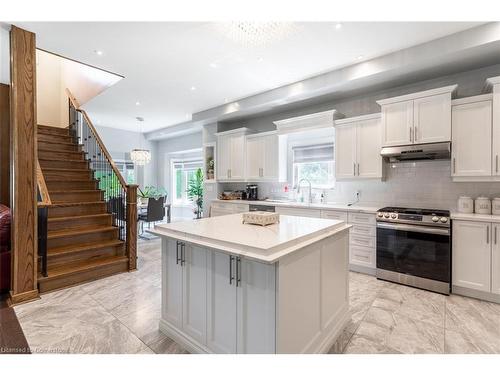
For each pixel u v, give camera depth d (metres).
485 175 2.91
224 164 5.83
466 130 3.03
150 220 5.98
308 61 3.44
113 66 3.65
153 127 7.84
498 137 2.83
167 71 3.79
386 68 3.25
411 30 2.73
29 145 2.78
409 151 3.31
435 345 2.03
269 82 4.19
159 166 9.05
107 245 3.75
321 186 4.72
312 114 4.29
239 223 2.29
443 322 2.37
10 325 2.31
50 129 5.62
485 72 3.19
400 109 3.42
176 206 9.01
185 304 2.02
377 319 2.43
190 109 5.77
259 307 1.57
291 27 2.11
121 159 8.15
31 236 2.81
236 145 5.58
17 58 2.69
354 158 3.95
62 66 6.49
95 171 5.05
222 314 1.77
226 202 5.40
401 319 2.43
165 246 2.20
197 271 1.93
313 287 1.85
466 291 2.90
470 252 2.85
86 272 3.35
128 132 8.33
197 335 1.93
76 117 5.75
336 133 4.14
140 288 3.15
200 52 3.23
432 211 3.23
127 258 3.77
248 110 5.07
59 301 2.79
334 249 2.18
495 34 2.59
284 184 5.21
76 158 5.35
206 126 6.30
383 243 3.40
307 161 4.92
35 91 2.81
